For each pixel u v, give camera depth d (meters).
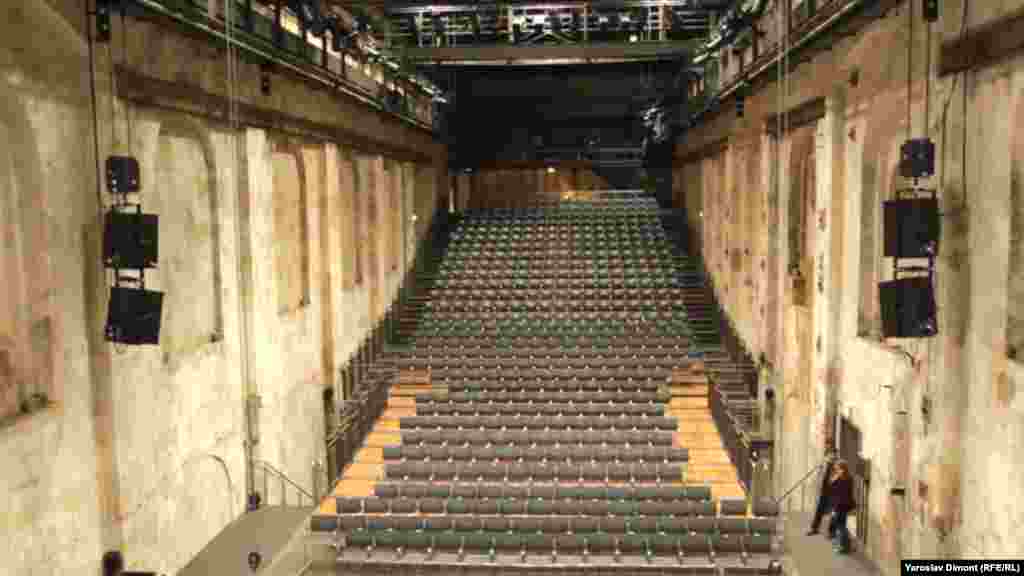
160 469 12.52
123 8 10.83
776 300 19.95
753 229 22.62
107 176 10.38
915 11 11.30
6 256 9.51
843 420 15.17
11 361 9.57
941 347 10.65
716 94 24.86
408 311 29.03
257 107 16.06
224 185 15.08
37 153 9.73
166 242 13.03
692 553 14.30
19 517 9.34
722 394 21.19
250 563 13.23
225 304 15.17
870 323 14.15
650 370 24.17
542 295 29.52
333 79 19.78
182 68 13.25
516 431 19.89
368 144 24.56
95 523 10.98
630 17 26.70
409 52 25.83
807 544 13.88
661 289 29.53
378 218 25.78
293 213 19.00
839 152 15.25
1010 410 9.24
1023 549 8.91
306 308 19.44
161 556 12.55
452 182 39.41
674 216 34.88
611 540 14.42
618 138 39.72
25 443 9.45
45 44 9.84
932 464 10.93
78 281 10.61
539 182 39.47
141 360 11.95
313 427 19.92
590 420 20.59
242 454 15.84
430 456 19.33
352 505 16.44
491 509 16.12
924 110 11.05
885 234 10.12
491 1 22.17
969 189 10.21
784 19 16.92
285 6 17.50
